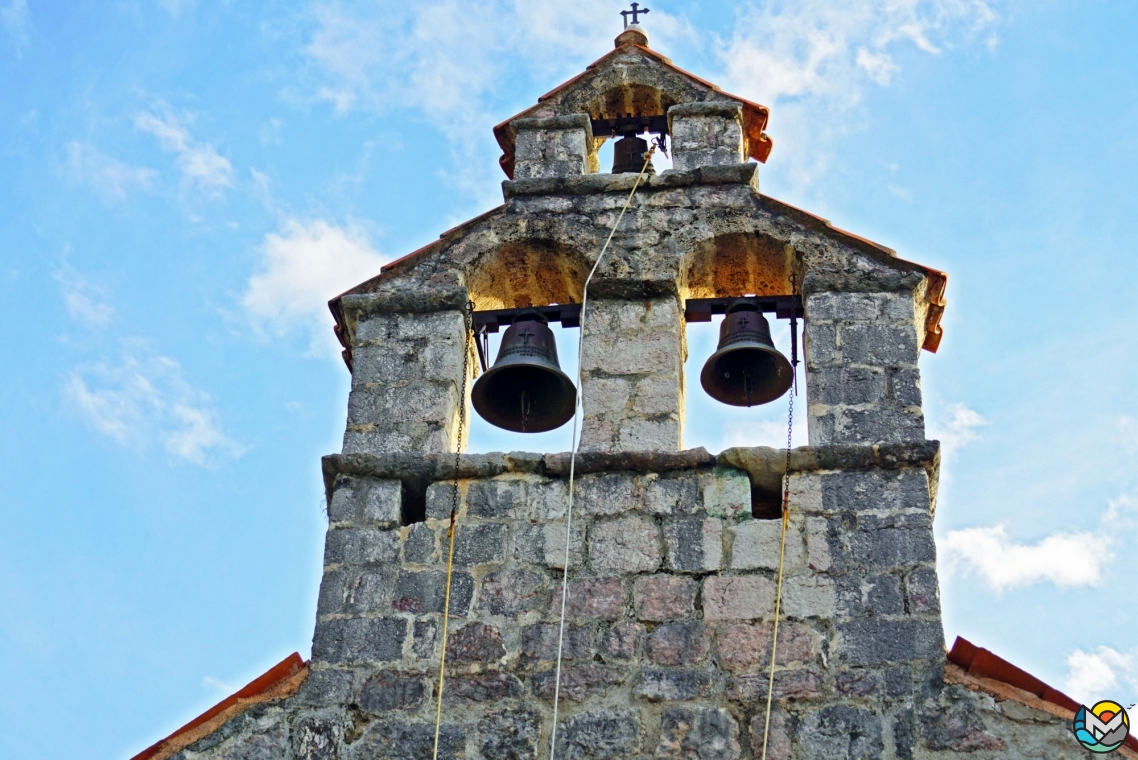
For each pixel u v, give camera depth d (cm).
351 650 1158
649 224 1365
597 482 1218
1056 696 1094
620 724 1111
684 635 1145
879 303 1302
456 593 1177
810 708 1105
